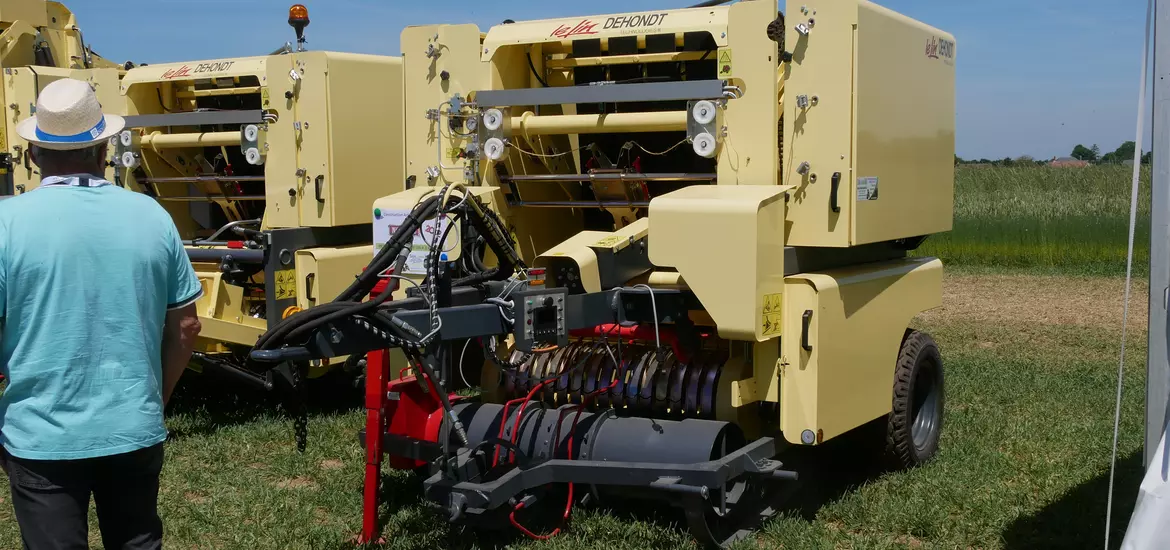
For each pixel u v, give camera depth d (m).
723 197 4.13
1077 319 11.10
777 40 4.42
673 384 4.65
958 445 5.82
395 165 7.18
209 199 7.46
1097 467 5.41
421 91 5.36
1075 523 4.54
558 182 5.48
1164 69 3.14
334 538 4.34
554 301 4.02
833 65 4.37
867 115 4.48
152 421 2.85
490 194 5.03
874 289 4.84
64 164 2.82
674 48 5.08
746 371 4.49
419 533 4.39
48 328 2.69
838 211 4.39
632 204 4.99
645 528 4.34
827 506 4.77
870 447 5.28
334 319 3.35
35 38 8.50
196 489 5.20
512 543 4.29
